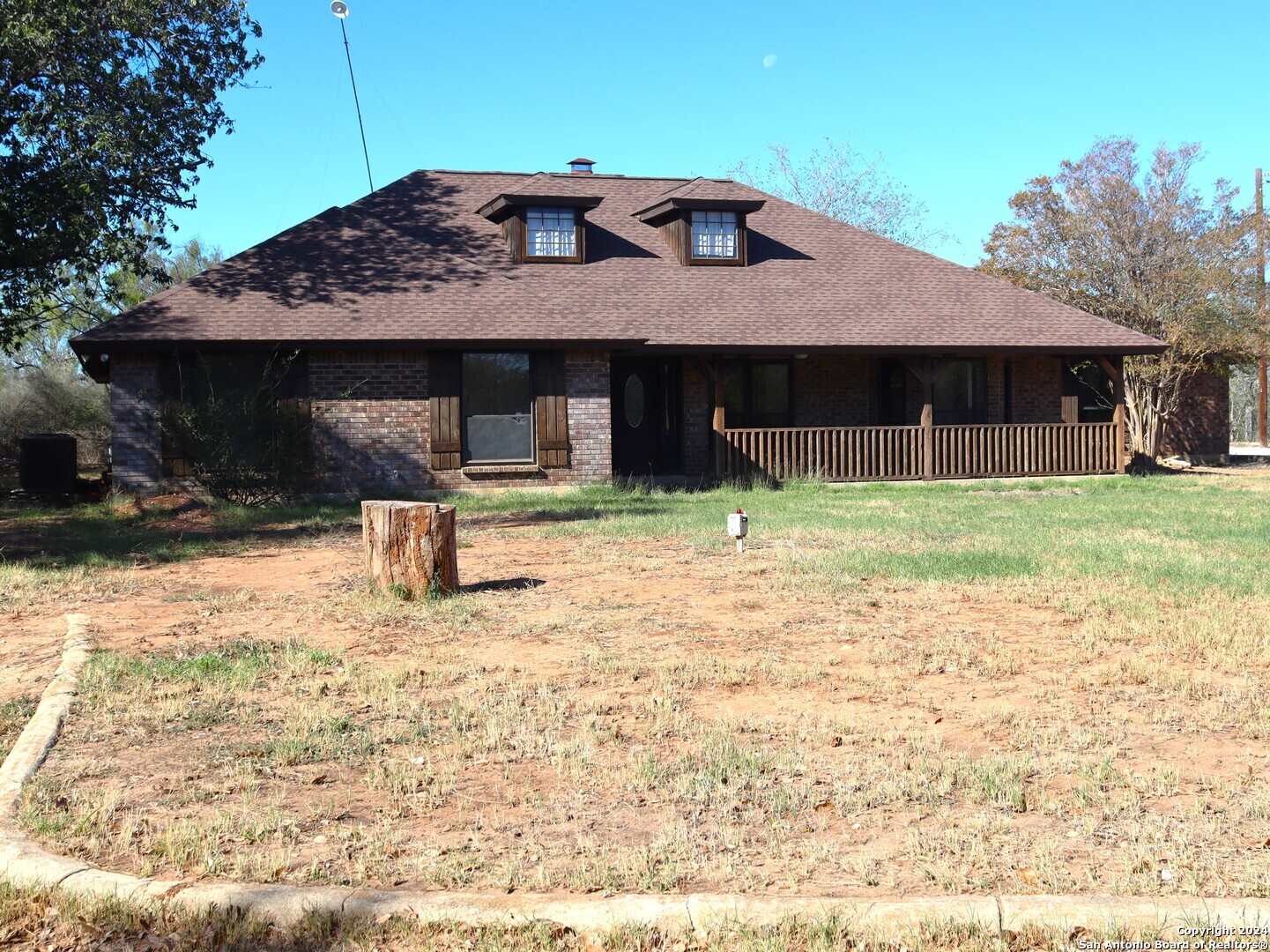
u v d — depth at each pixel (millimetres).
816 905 3887
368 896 4020
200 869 4371
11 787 5266
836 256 25438
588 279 22578
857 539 13633
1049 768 5402
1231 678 7070
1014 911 3822
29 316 24406
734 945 3729
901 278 24875
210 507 18375
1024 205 29625
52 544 14500
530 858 4469
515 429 20609
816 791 5141
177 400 19062
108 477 22391
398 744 5961
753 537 13852
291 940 3840
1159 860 4305
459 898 3998
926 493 20578
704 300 22500
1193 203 28016
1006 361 25125
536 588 10594
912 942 3711
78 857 4516
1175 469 27250
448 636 8586
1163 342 24109
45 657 8094
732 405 23562
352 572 11766
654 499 19250
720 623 8930
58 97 21172
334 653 8000
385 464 19953
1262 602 9352
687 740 5949
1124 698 6656
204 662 7582
